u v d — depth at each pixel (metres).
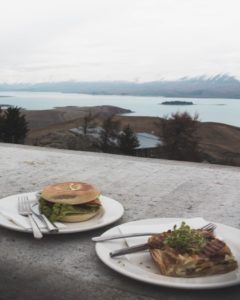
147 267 0.69
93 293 0.65
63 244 0.81
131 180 1.38
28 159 1.72
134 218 0.98
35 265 0.73
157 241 0.72
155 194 1.20
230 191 1.24
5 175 1.43
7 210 0.91
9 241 0.82
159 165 1.64
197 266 0.65
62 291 0.67
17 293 0.67
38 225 0.84
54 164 1.63
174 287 0.62
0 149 1.98
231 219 0.98
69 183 0.95
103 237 0.77
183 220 0.86
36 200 0.97
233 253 0.73
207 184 1.33
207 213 1.02
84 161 1.70
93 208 0.90
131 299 0.63
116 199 1.14
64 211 0.86
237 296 0.62
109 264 0.69
